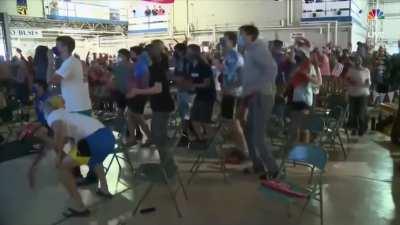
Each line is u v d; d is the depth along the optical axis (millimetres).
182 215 3754
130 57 6582
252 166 5141
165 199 4164
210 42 17859
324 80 8508
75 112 4152
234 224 3547
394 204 3973
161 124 4738
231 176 4875
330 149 6148
